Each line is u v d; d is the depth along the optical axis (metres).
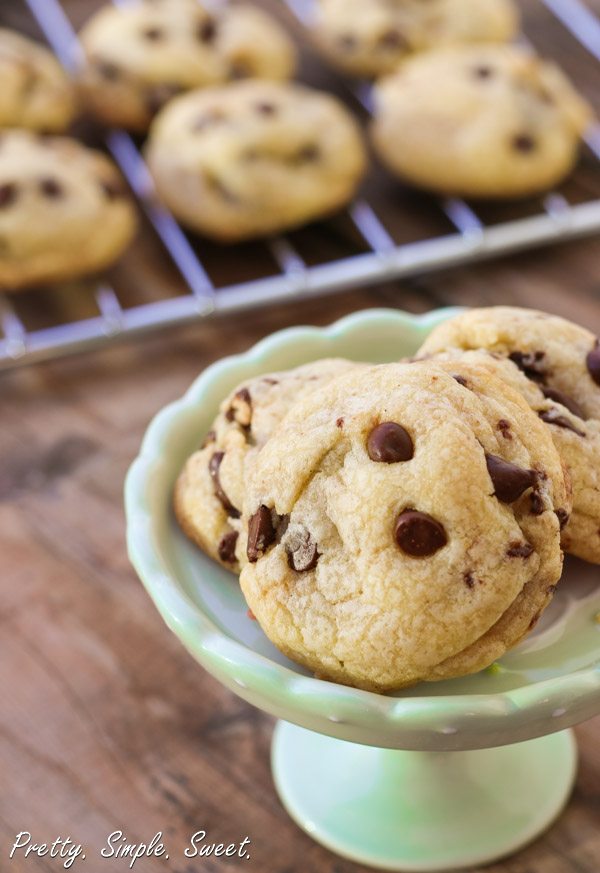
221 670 0.45
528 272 0.71
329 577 0.45
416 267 0.70
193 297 0.70
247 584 0.46
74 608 0.59
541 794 0.53
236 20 0.85
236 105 0.75
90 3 0.93
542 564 0.45
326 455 0.46
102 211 0.71
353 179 0.74
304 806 0.53
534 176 0.74
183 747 0.55
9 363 0.66
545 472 0.46
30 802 0.54
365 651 0.44
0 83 0.78
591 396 0.49
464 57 0.78
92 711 0.56
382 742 0.45
